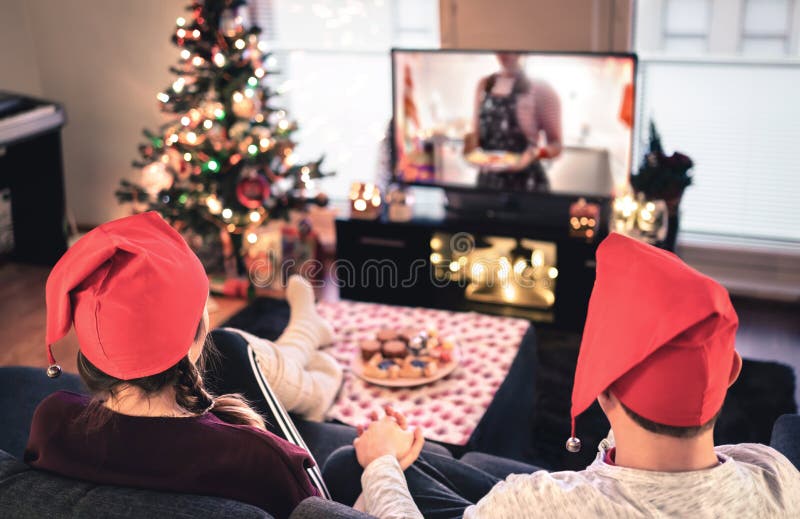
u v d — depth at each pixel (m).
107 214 5.16
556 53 3.87
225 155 4.10
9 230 4.67
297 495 1.39
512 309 4.20
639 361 1.07
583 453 2.99
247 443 1.36
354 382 2.77
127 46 4.76
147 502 1.28
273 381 2.27
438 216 4.25
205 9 4.02
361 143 4.87
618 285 1.13
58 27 4.83
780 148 4.15
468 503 1.68
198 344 1.38
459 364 2.86
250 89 4.09
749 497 1.11
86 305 1.25
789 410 3.18
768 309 4.12
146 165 4.25
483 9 4.17
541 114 3.97
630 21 4.00
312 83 4.83
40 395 2.08
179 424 1.34
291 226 4.54
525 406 3.03
